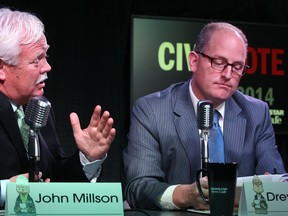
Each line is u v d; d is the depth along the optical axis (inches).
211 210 77.2
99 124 90.2
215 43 107.1
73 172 94.7
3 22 96.3
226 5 184.1
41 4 167.2
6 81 97.9
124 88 177.5
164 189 95.2
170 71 173.0
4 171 96.6
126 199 102.2
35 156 80.9
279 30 180.9
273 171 111.4
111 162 173.6
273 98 180.4
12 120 97.7
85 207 71.5
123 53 176.6
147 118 109.5
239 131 111.7
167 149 108.7
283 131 180.7
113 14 175.0
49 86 168.6
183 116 110.2
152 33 172.1
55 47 169.2
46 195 70.7
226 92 107.6
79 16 171.8
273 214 78.8
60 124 169.6
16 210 69.1
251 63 178.2
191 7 181.6
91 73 173.0
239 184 86.9
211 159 108.0
